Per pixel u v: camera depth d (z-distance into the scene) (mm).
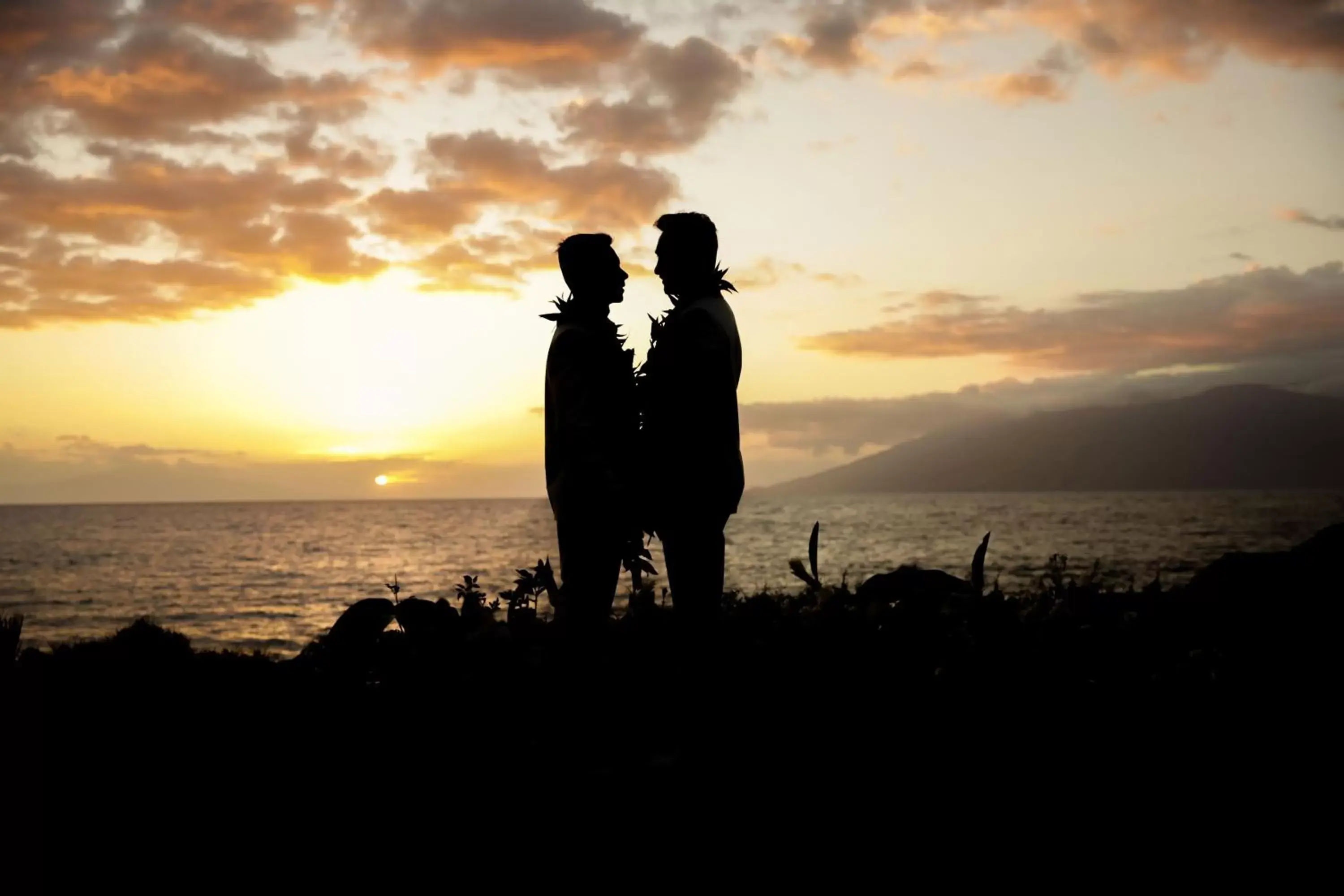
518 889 2777
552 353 3781
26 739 3564
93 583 48156
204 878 2816
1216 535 64500
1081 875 2736
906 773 3340
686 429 3584
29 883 2725
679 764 3492
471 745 3652
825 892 2709
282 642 25172
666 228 3834
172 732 3732
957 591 4652
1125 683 3846
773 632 4426
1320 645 4012
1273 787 3115
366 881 2826
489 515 191500
